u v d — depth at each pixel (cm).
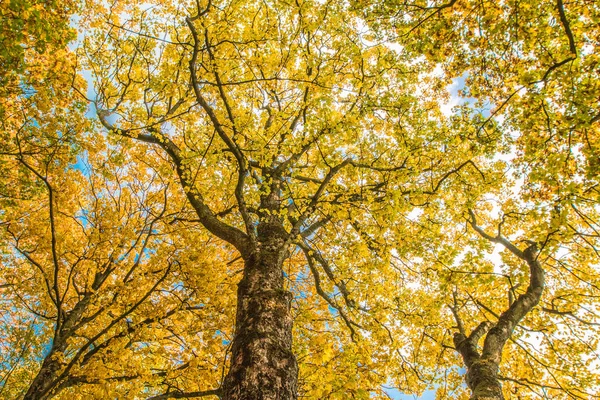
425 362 713
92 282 624
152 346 556
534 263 639
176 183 627
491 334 549
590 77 343
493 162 577
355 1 455
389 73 564
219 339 527
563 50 361
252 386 265
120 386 535
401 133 499
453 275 511
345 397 448
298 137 465
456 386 773
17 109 474
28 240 615
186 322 536
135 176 661
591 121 366
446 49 470
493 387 447
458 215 579
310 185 581
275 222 485
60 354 470
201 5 544
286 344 317
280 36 559
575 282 770
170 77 527
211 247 550
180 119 620
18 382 673
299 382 511
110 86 579
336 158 496
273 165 605
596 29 381
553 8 378
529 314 706
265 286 365
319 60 485
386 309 627
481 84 492
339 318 699
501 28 408
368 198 501
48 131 491
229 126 492
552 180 378
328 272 582
